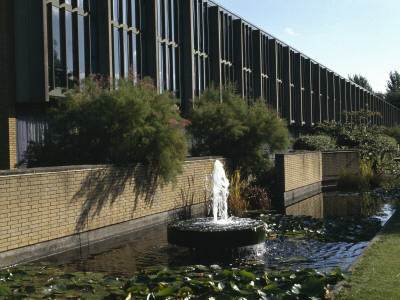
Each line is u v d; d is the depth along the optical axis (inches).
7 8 639.1
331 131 1208.2
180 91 991.6
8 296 225.0
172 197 514.3
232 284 219.6
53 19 667.4
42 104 684.1
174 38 989.8
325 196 721.6
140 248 362.3
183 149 480.1
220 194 561.6
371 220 469.7
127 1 834.2
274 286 213.6
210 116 710.5
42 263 307.7
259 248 354.9
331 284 223.5
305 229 421.4
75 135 481.1
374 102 2839.6
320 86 1905.8
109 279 254.4
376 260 255.9
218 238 329.7
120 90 463.2
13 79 644.7
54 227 350.6
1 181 304.2
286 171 692.7
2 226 304.2
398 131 2469.2
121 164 430.6
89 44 726.5
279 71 1535.4
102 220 404.2
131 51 833.5
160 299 209.2
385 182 916.0
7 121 636.7
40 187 338.0
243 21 1285.7
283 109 1561.3
